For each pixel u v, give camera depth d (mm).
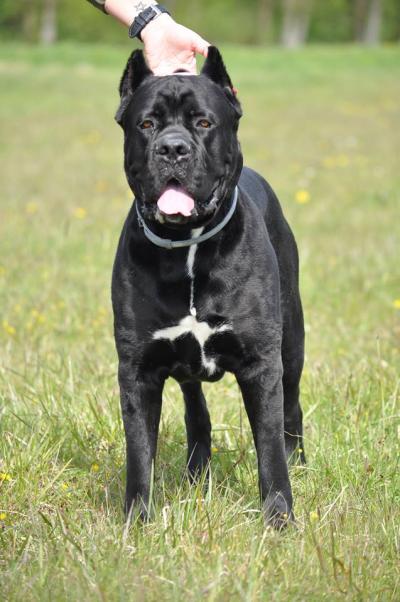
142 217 5910
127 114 6047
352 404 7660
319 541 5449
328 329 10148
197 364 6086
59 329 10219
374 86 42094
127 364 6016
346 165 22172
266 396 6000
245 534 5555
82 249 13914
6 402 7727
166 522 5605
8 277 12328
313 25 95562
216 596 4730
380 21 90938
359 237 14844
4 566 5273
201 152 5754
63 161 23781
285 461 5984
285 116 32125
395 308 11023
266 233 6336
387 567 5266
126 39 91875
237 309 5922
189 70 7012
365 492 6207
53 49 54938
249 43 93438
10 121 31656
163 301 5879
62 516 5691
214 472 6707
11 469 6500
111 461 6828
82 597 4777
